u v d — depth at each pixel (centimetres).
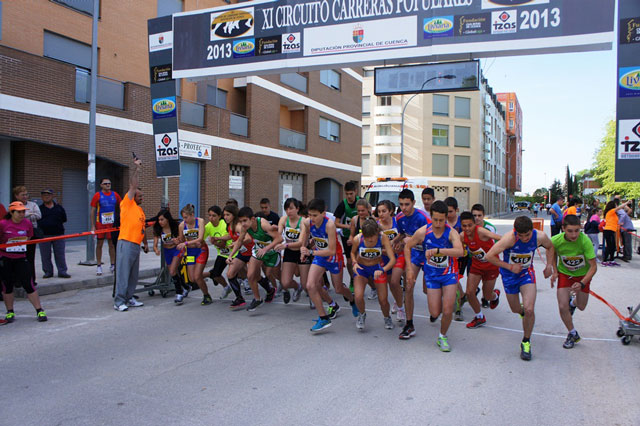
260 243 742
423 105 4900
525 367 494
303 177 2606
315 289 616
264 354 534
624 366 498
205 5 2036
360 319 635
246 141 2120
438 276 550
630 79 689
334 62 1024
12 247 655
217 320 695
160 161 1031
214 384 443
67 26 1513
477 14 935
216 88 2089
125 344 571
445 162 5009
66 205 1484
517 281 538
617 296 893
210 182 1923
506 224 3566
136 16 1745
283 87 2375
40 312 682
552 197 9938
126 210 761
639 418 376
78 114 1418
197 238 771
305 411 385
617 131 696
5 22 1344
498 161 6894
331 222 611
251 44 1073
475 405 399
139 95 1625
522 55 951
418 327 658
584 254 544
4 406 394
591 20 876
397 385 443
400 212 661
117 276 761
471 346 568
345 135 3022
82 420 369
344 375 468
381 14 991
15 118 1255
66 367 488
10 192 1366
